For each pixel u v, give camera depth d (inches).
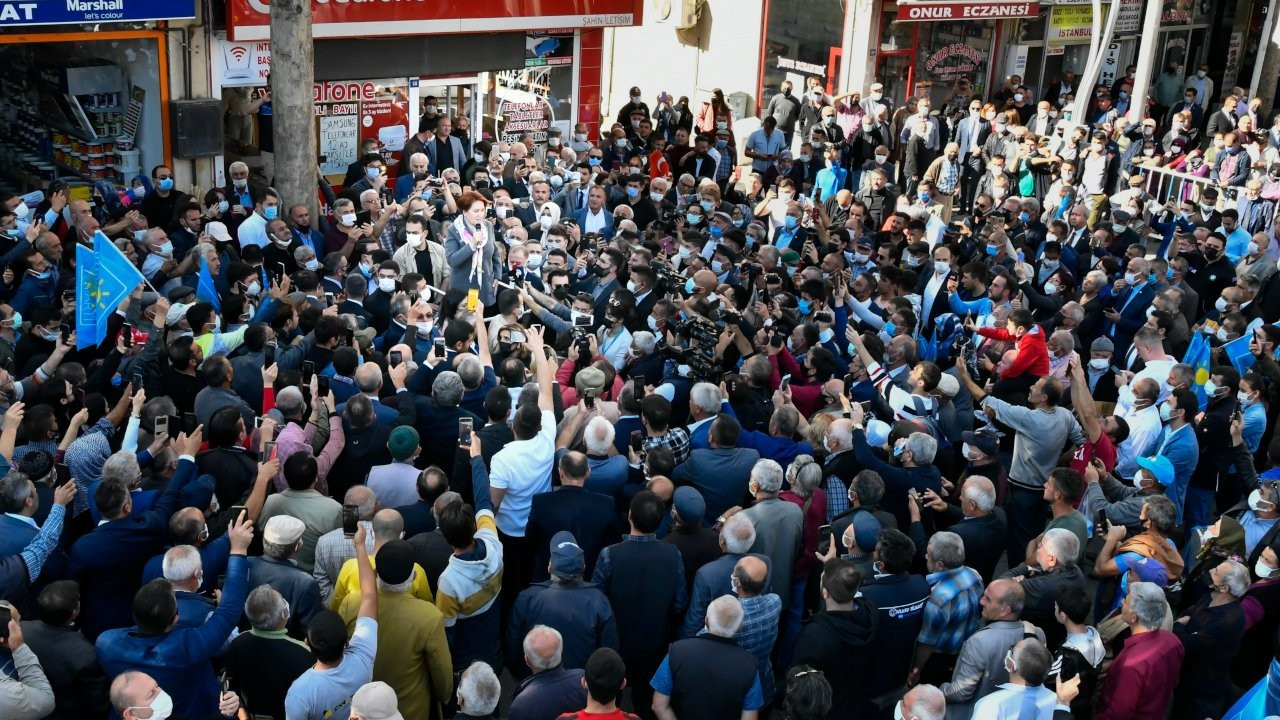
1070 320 406.9
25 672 197.2
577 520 257.3
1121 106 974.4
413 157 574.9
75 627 239.3
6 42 513.0
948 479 321.4
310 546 252.7
